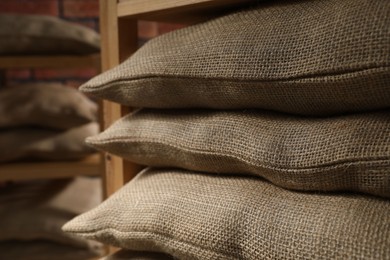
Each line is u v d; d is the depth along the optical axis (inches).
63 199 53.2
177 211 24.1
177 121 26.4
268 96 21.9
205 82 23.4
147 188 27.0
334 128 20.4
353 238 18.3
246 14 24.3
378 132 19.2
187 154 25.1
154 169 29.5
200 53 23.7
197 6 26.5
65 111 51.9
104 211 27.7
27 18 50.4
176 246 23.9
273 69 21.0
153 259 27.2
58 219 49.8
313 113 21.8
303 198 21.2
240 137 22.7
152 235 25.0
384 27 18.3
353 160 19.2
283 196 21.7
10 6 68.8
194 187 24.9
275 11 23.0
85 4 71.7
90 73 73.4
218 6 26.6
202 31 25.3
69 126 52.7
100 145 29.8
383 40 18.1
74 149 51.6
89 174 50.3
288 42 20.9
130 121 29.0
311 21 20.8
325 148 20.1
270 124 22.5
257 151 21.6
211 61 23.0
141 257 27.9
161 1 27.6
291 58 20.6
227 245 21.6
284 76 20.6
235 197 22.7
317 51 19.9
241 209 21.9
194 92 24.5
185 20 31.4
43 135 52.0
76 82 73.1
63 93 54.1
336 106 20.8
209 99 24.3
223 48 22.8
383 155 18.5
